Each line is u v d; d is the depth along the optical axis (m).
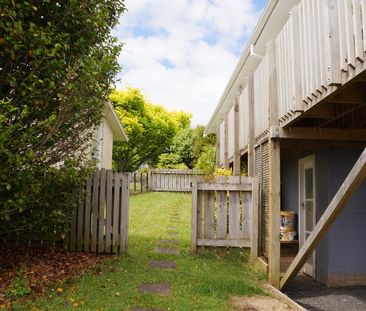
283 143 6.41
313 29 4.50
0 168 4.35
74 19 5.24
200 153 27.27
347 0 3.63
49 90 4.85
